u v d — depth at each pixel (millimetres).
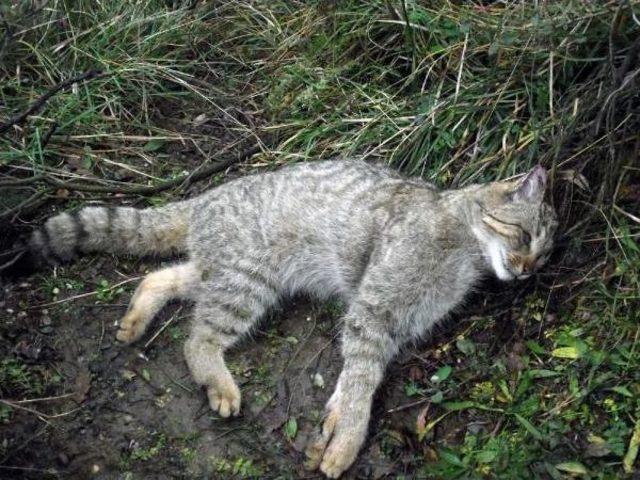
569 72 1188
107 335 1077
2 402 987
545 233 1047
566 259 1085
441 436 987
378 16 1359
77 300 1108
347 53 1380
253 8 1468
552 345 1027
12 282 1114
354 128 1298
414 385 1028
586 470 910
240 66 1425
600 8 1153
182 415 1011
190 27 1433
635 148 1070
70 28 1391
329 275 1122
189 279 1104
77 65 1356
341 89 1334
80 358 1054
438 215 1056
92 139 1288
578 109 1122
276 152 1287
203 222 1109
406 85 1312
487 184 1088
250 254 1090
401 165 1241
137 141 1305
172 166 1286
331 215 1095
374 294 1027
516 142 1173
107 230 1133
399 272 1029
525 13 1240
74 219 1119
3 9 1298
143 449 985
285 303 1135
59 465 974
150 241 1153
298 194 1108
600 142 1098
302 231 1103
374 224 1073
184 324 1098
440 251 1045
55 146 1267
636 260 1013
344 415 978
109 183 1241
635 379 956
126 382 1038
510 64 1230
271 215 1101
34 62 1352
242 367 1062
